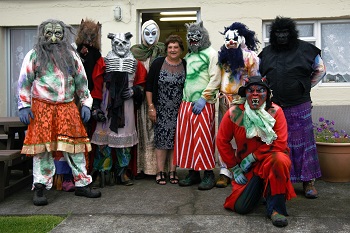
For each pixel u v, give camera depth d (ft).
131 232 11.18
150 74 16.01
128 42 15.74
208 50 15.38
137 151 16.81
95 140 15.56
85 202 13.93
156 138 16.12
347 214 12.32
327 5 18.88
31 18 20.24
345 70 19.45
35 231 11.27
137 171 16.85
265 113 11.73
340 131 17.62
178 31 26.30
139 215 12.50
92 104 15.31
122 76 15.51
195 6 19.62
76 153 14.35
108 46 20.02
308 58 13.96
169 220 12.02
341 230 11.06
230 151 12.51
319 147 16.02
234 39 14.66
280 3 19.12
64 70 13.82
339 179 15.97
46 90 13.73
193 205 13.39
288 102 13.99
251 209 12.37
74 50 14.39
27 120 13.48
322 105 18.98
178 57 15.88
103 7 19.93
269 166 11.55
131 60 15.76
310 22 19.49
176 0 19.65
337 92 19.03
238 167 12.56
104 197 14.47
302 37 19.62
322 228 11.22
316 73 14.32
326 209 12.82
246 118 11.87
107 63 15.67
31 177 16.98
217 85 15.30
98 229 11.43
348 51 19.42
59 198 14.48
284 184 11.53
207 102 15.33
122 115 15.44
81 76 14.40
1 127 16.01
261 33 19.35
